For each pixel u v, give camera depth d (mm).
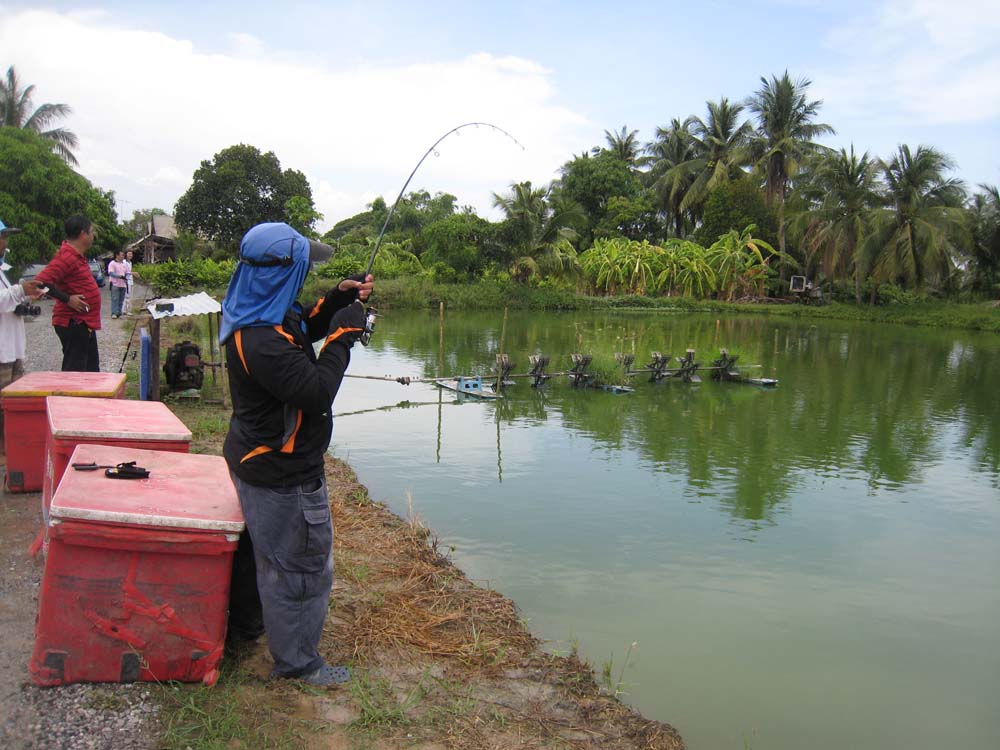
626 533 5875
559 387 13164
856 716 3619
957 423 11203
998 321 32688
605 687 3602
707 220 43156
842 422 10938
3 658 2770
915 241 35406
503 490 6832
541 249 35094
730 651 4141
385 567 4430
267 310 2469
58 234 20656
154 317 7543
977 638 4484
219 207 39719
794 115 42656
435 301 31500
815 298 41812
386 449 8234
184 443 3432
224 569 2645
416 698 2947
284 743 2498
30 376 4734
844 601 4906
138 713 2518
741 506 6746
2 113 31469
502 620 3957
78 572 2529
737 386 14094
